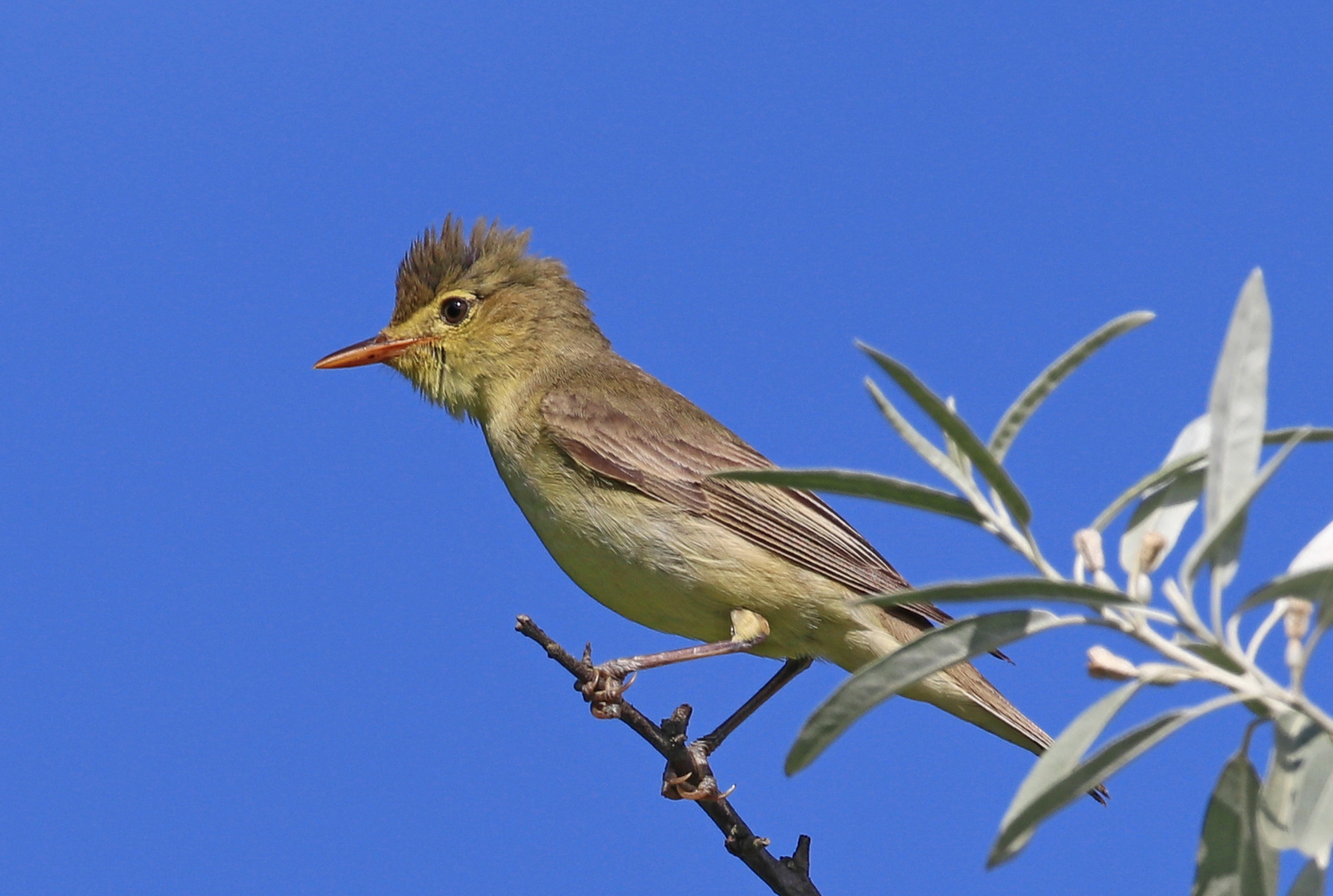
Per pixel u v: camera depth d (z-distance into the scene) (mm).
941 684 12828
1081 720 5738
